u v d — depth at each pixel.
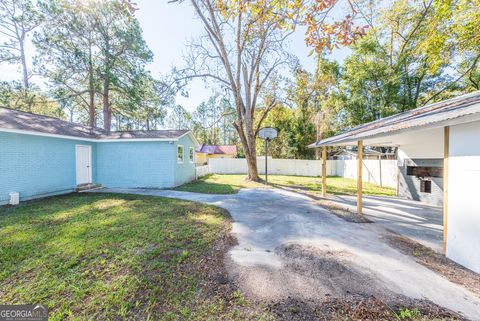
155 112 17.80
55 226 4.50
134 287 2.42
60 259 3.05
